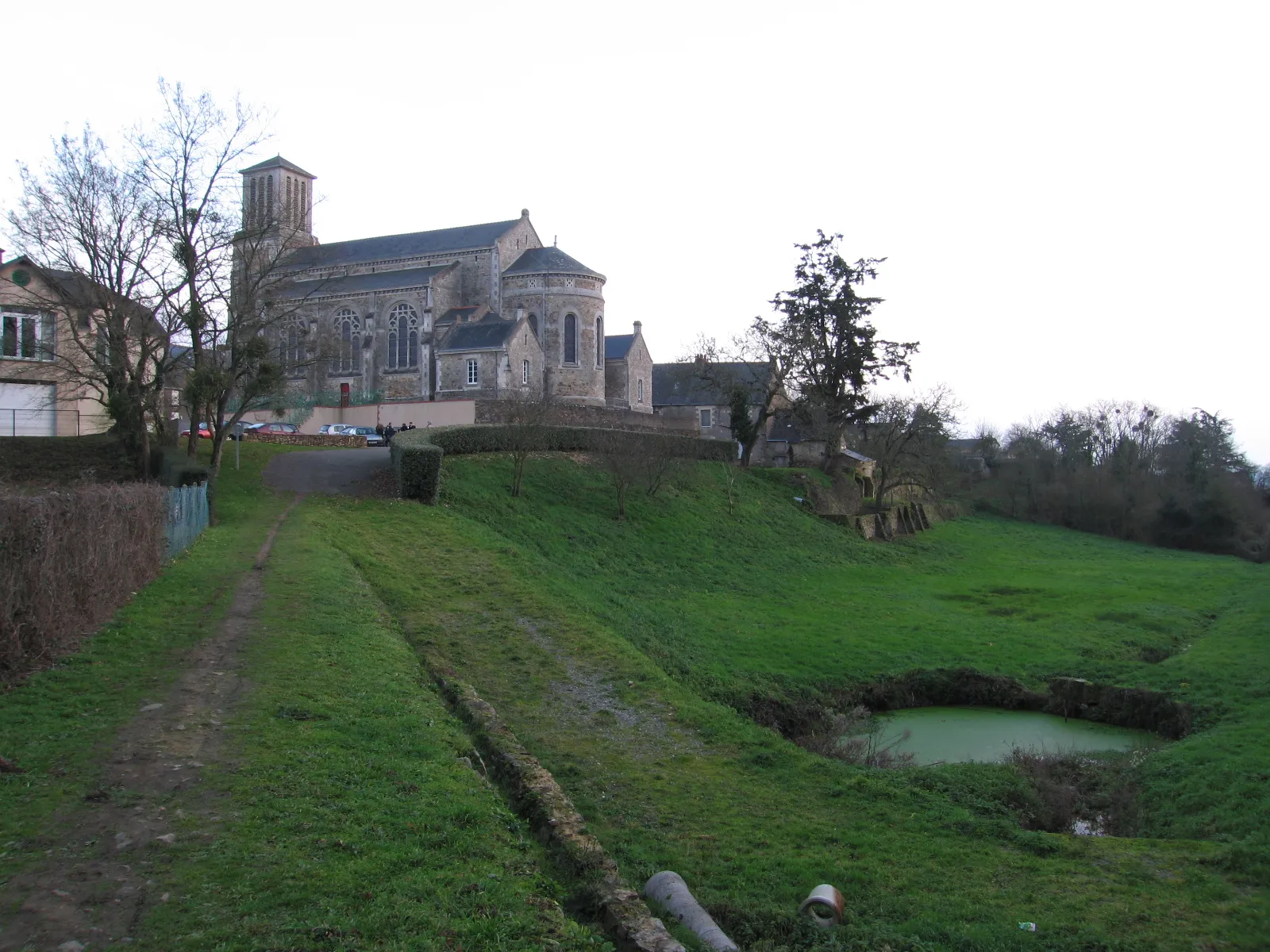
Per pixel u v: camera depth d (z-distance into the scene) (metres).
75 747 10.48
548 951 7.23
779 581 39.94
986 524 79.81
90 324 44.12
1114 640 32.47
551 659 20.05
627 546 39.16
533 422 42.34
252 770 10.03
